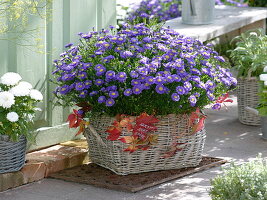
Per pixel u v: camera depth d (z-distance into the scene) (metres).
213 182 3.87
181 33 7.01
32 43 4.96
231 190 3.64
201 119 4.81
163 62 4.69
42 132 5.12
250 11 8.82
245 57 6.16
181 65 4.54
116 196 4.38
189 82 4.65
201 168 4.95
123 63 4.62
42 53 4.87
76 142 5.38
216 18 8.14
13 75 4.49
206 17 7.66
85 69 4.57
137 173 4.78
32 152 5.05
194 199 4.31
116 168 4.74
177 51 4.79
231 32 9.07
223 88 4.97
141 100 4.58
